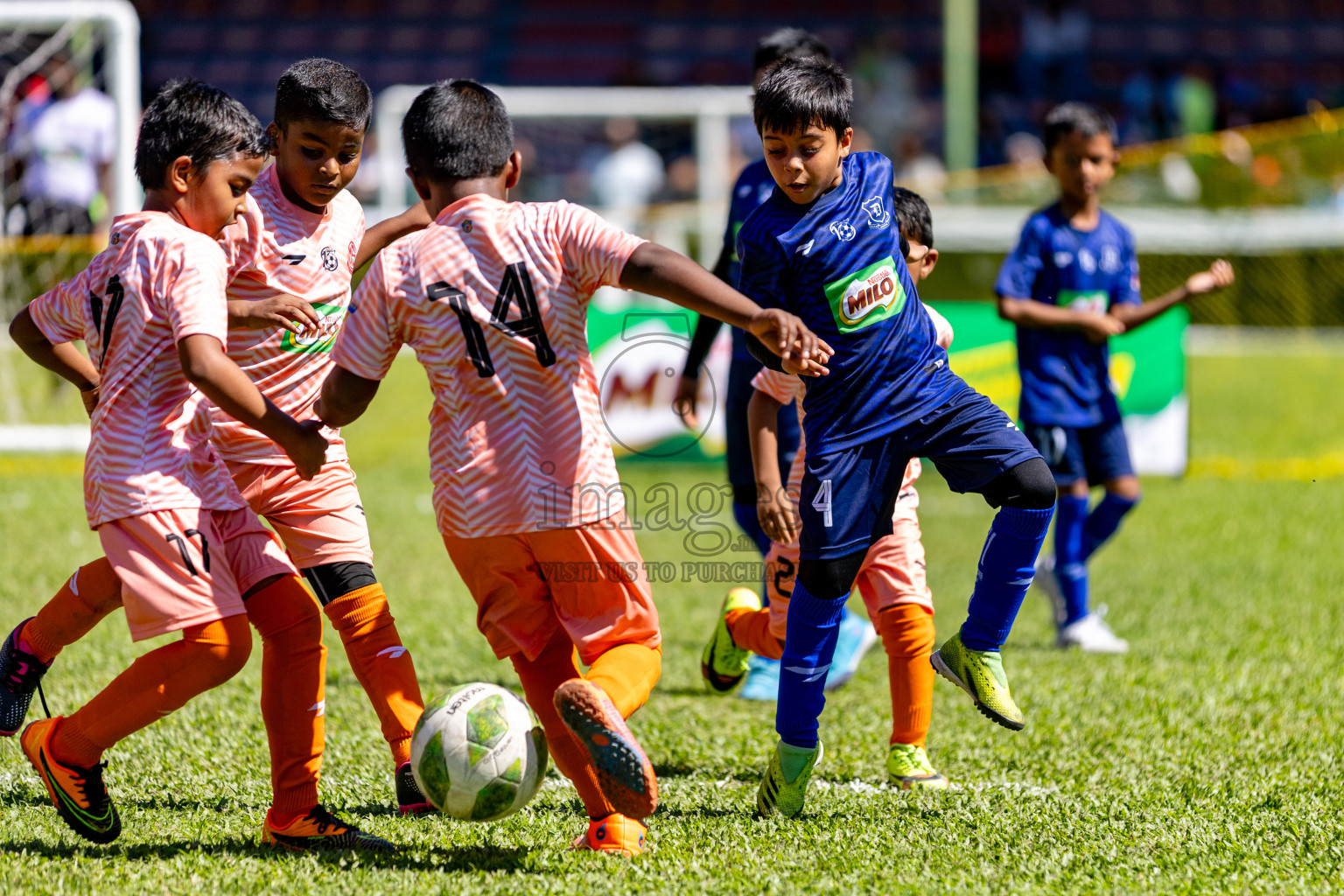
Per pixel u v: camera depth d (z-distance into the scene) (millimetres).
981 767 15891
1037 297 22266
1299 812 13984
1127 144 77750
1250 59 88812
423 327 11883
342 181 13984
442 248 11883
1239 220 51375
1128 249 22688
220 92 12711
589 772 12602
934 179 51312
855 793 14812
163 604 11719
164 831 13078
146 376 12000
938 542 31141
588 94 55188
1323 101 83375
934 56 84250
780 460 18438
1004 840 12953
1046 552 26297
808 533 13195
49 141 39719
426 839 12945
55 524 29156
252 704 17953
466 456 11930
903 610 14906
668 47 86500
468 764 11758
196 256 11891
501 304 11781
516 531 11883
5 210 40031
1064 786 15070
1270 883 11758
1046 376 22203
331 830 12625
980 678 13711
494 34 87250
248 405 11602
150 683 11867
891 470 13242
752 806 14297
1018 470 13094
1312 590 26391
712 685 18094
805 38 19922
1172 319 36969
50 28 38375
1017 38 84562
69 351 13375
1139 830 13289
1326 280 54000
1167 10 90500
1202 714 17969
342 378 12086
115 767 15141
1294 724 17516
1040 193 49031
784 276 13141
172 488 11922
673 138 54000
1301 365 53844
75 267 38375
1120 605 25469
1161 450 37219
